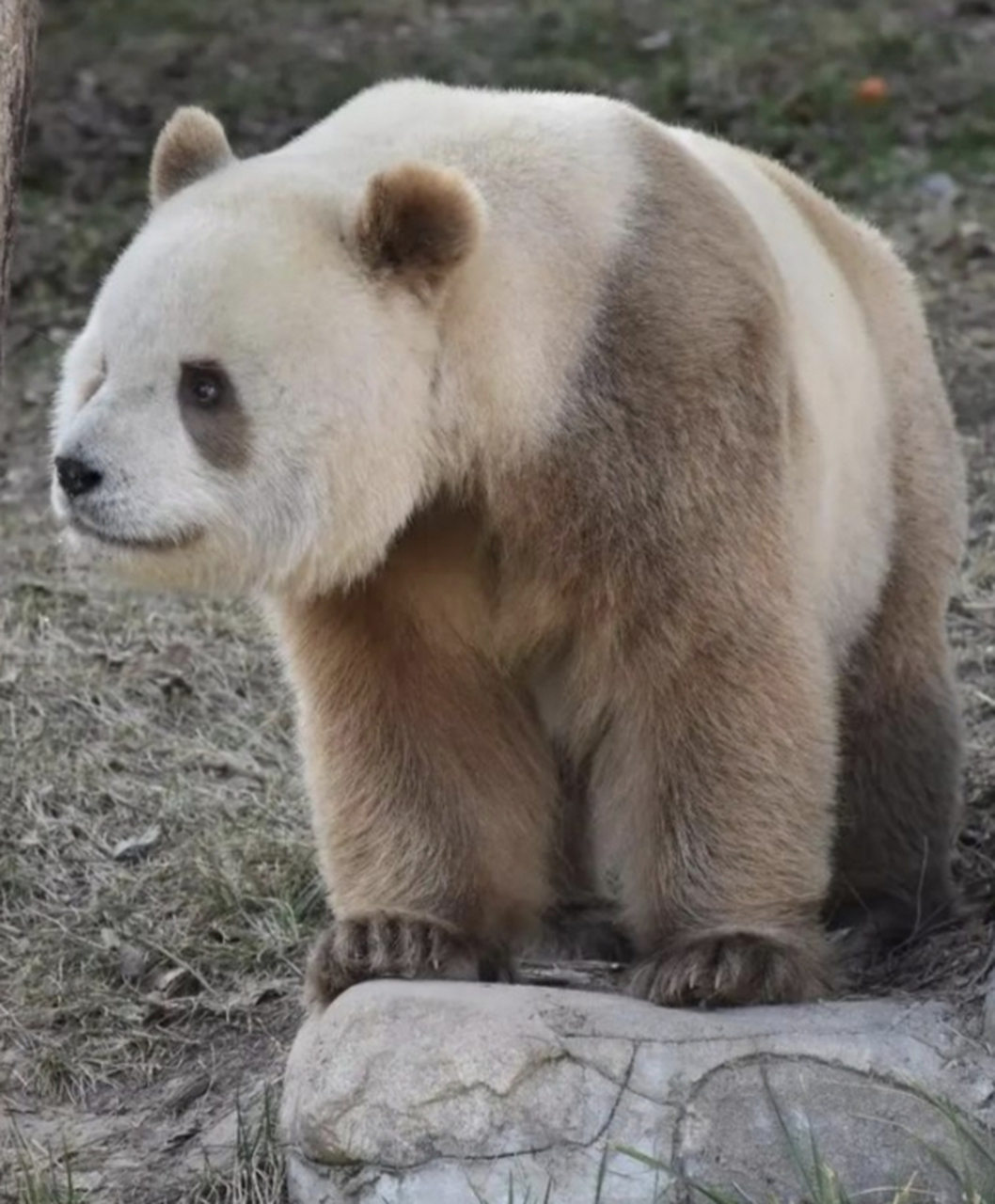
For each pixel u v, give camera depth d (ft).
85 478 28.37
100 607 52.21
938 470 37.96
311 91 86.69
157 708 48.60
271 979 39.42
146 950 40.27
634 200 31.14
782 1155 28.53
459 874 33.42
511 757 33.94
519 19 92.32
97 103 86.69
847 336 35.76
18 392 65.05
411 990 30.32
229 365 28.71
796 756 31.83
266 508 29.25
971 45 88.58
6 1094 36.83
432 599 32.40
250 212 29.58
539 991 30.42
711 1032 29.50
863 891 37.86
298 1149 29.84
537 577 31.37
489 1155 28.60
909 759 37.65
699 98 83.10
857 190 75.66
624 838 33.12
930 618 37.88
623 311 30.45
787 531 31.71
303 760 37.68
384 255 29.53
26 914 41.68
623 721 32.40
